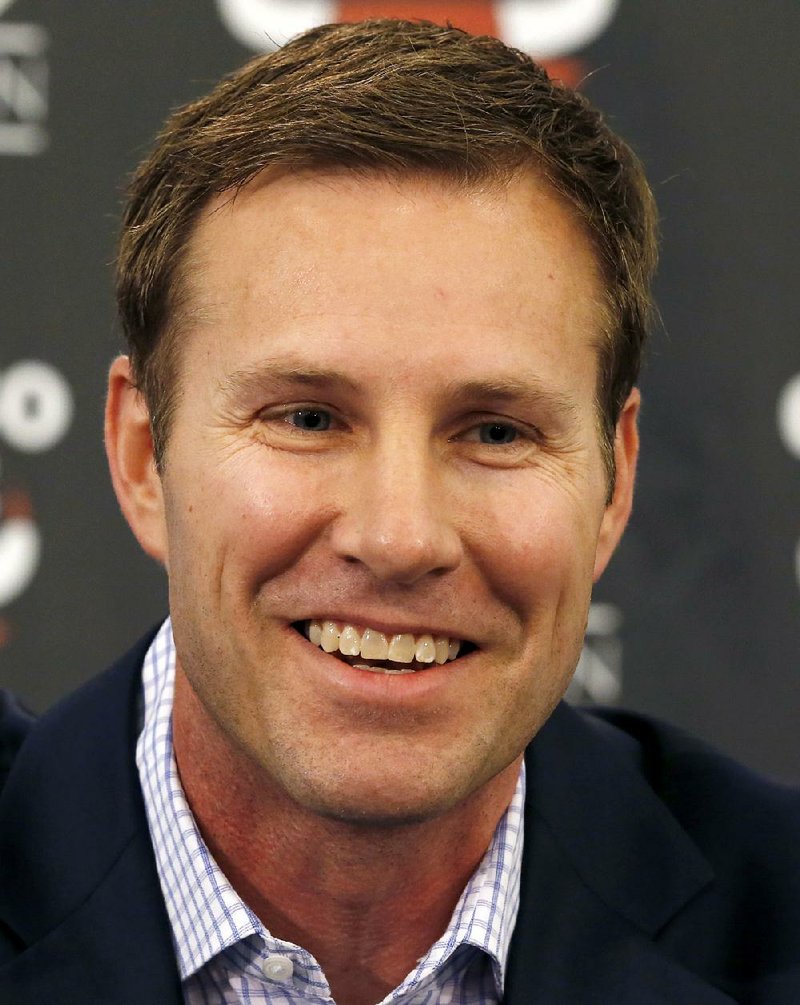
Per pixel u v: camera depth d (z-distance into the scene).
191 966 4.75
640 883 5.20
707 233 8.34
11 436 8.16
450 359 4.28
